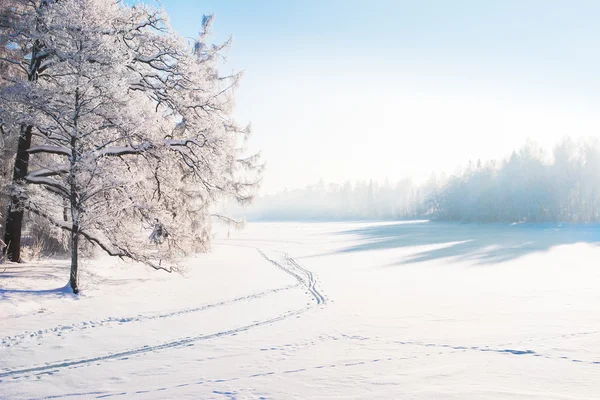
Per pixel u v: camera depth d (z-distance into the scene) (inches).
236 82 974.4
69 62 497.7
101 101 515.5
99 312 424.5
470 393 196.5
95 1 513.3
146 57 666.2
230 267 872.3
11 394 215.9
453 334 329.4
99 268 715.4
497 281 649.6
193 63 682.8
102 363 267.3
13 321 381.4
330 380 224.2
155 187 698.2
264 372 243.0
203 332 348.8
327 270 823.7
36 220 666.8
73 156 514.3
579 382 210.2
